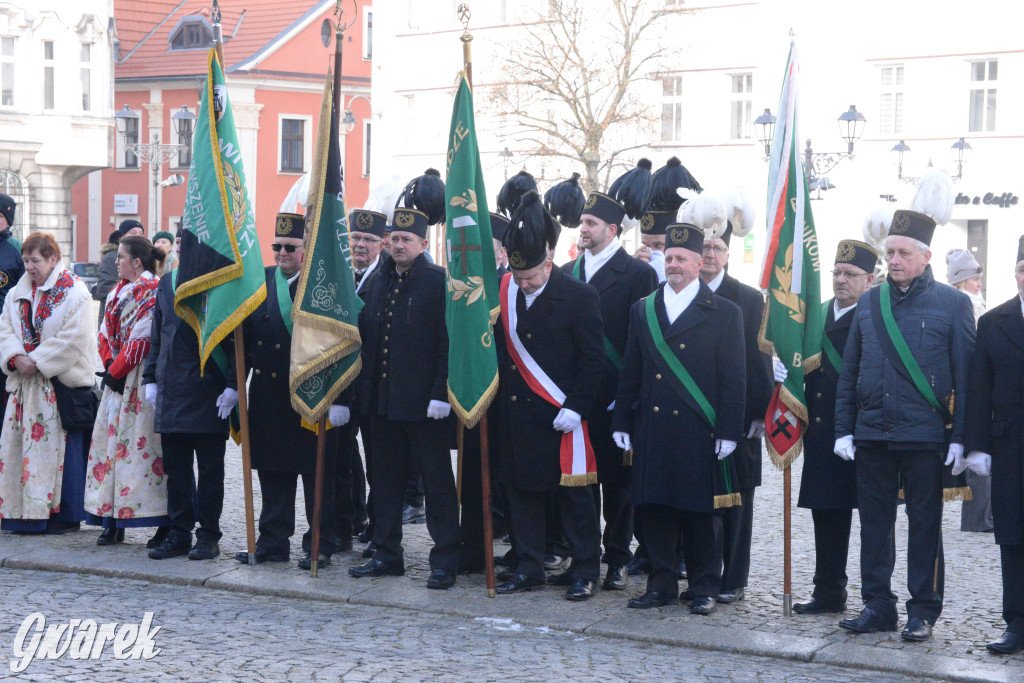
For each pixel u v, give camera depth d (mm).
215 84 8125
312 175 7859
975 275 10742
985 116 27016
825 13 28328
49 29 41938
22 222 42125
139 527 8516
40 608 7059
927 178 6727
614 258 7883
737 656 6406
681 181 8383
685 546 7297
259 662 6039
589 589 7441
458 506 7762
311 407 7766
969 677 5996
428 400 7637
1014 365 6414
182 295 7980
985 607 7406
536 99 28547
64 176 42938
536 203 7410
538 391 7422
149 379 8336
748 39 29203
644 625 6844
